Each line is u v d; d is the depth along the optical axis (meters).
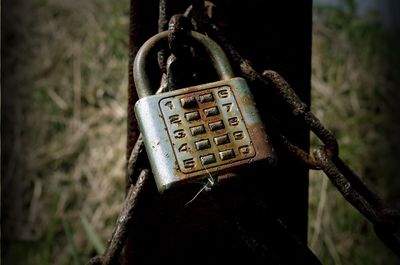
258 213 0.37
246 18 0.40
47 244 0.73
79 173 0.78
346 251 0.71
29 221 0.76
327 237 0.70
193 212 0.41
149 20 0.40
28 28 0.92
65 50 0.89
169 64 0.37
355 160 0.79
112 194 0.75
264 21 0.40
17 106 0.84
